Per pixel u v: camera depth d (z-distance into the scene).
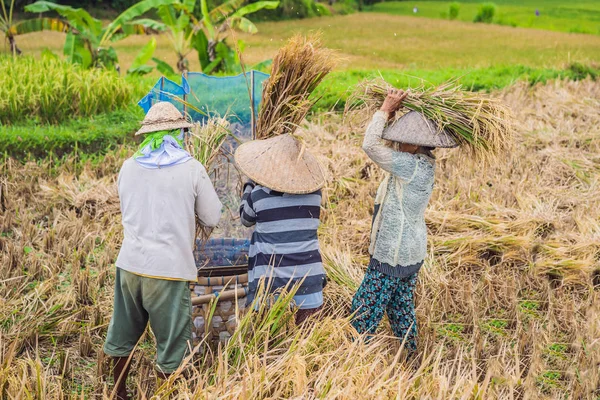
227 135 4.04
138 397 3.48
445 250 5.34
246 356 3.43
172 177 3.31
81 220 5.72
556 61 16.12
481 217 5.74
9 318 4.25
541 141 7.90
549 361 4.10
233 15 11.95
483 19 32.31
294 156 3.63
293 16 29.52
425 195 3.76
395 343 4.02
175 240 3.31
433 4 39.97
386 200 3.81
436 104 3.77
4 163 6.89
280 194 3.59
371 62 17.17
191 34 12.12
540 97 10.12
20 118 8.48
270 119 3.91
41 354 3.98
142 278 3.31
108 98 9.07
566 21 32.09
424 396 3.18
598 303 4.54
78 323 4.27
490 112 3.77
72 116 8.83
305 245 3.62
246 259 4.09
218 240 4.08
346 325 3.72
